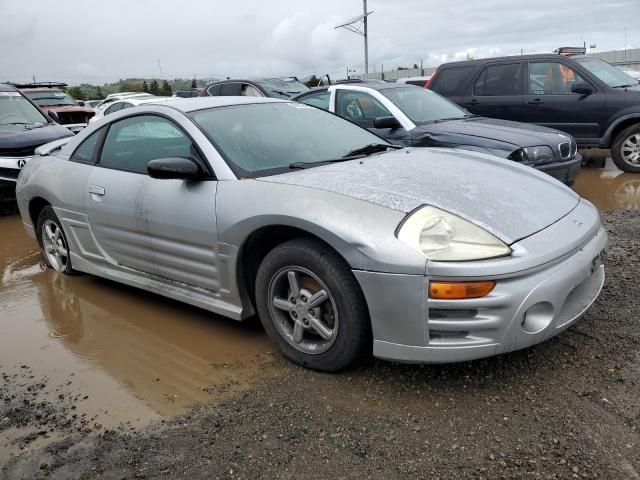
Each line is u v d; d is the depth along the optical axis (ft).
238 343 11.61
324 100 25.17
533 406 8.79
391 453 7.97
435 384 9.55
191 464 8.02
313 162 12.04
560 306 9.03
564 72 28.40
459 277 8.47
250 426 8.77
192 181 11.57
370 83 25.12
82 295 14.94
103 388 10.25
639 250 15.80
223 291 11.35
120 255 13.61
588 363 9.85
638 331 10.83
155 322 12.93
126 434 8.82
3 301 14.90
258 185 10.67
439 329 8.76
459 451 7.91
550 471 7.41
